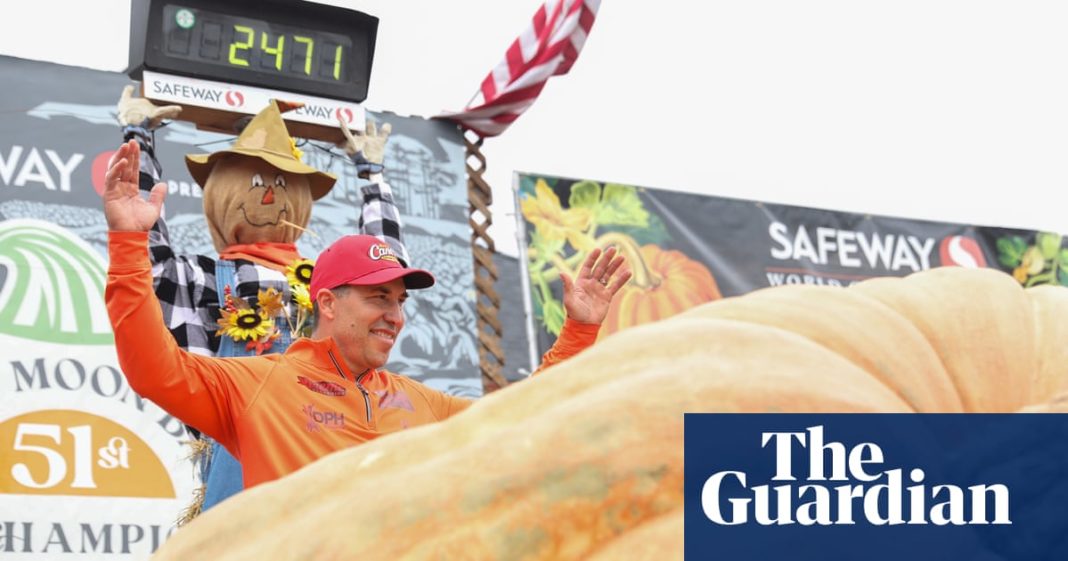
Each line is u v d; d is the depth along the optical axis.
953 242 7.52
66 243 5.09
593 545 0.78
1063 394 0.93
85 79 5.35
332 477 0.88
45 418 4.80
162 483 4.88
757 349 0.89
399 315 2.34
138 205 2.02
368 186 3.19
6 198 5.05
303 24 3.20
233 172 3.09
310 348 2.27
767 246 6.96
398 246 3.12
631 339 0.91
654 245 6.65
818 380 0.87
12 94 5.18
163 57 3.04
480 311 5.88
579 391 0.87
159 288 2.81
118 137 5.34
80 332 4.97
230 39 3.12
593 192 6.59
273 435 2.13
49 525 4.66
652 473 0.80
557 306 6.32
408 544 0.79
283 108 3.14
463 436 0.87
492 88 6.07
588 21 5.89
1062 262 7.75
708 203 6.88
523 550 0.78
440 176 6.00
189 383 2.07
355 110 3.25
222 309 2.82
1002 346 1.05
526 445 0.82
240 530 0.86
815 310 1.01
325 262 2.32
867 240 7.26
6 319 4.88
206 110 3.11
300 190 3.17
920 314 1.07
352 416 2.23
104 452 4.83
